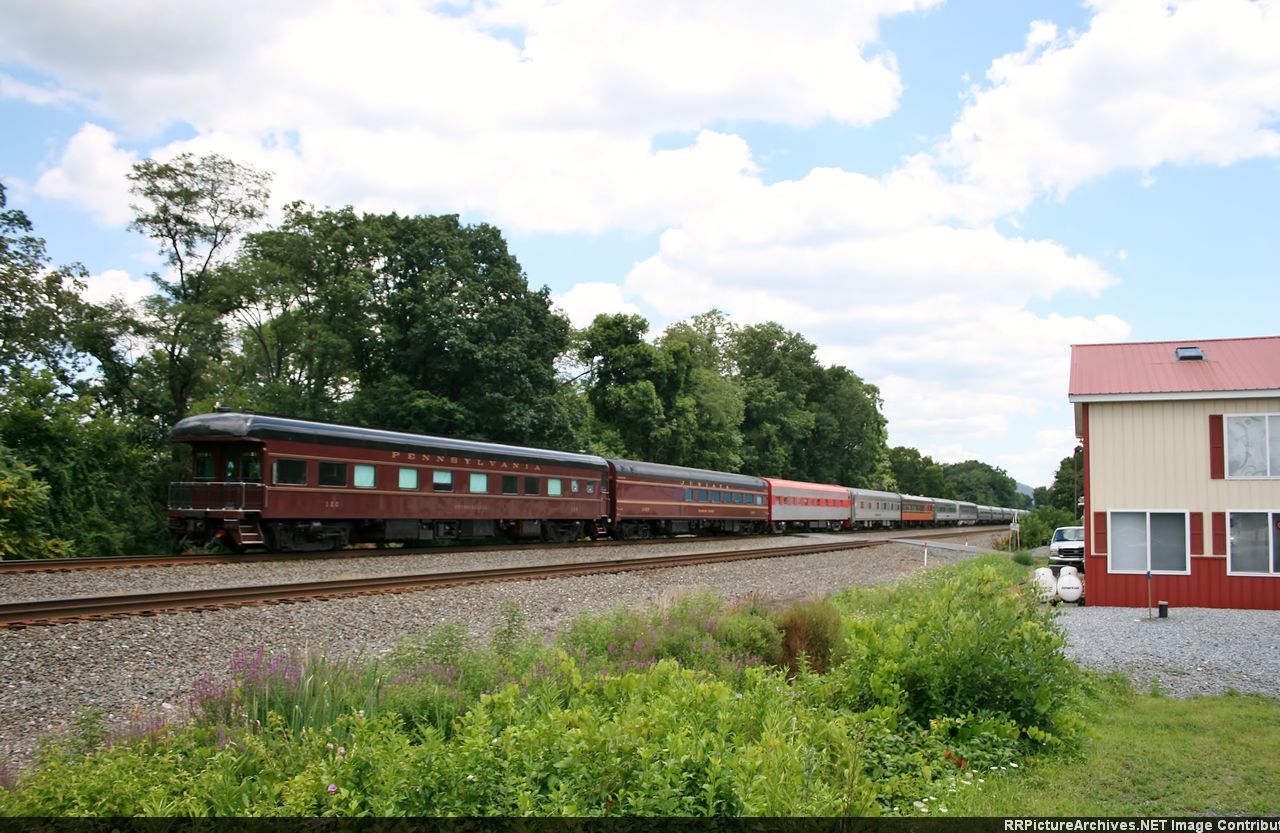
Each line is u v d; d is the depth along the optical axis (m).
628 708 7.28
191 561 18.58
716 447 62.62
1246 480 20.14
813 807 5.67
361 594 14.91
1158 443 20.80
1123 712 10.05
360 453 22.47
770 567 25.58
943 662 9.26
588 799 5.49
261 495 20.03
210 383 39.41
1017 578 26.08
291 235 41.53
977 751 8.35
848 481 84.75
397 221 42.16
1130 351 24.31
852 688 9.75
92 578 15.94
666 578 21.11
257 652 9.52
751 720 7.63
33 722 8.22
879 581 24.52
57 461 29.44
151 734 6.98
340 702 8.02
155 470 35.38
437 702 8.27
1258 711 9.92
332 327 41.19
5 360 33.19
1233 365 21.91
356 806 5.26
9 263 32.31
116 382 36.84
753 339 81.38
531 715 6.92
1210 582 20.22
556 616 15.25
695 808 5.46
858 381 85.75
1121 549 20.86
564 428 42.44
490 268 42.59
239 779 6.04
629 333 55.75
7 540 23.58
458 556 22.73
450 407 38.88
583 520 32.25
